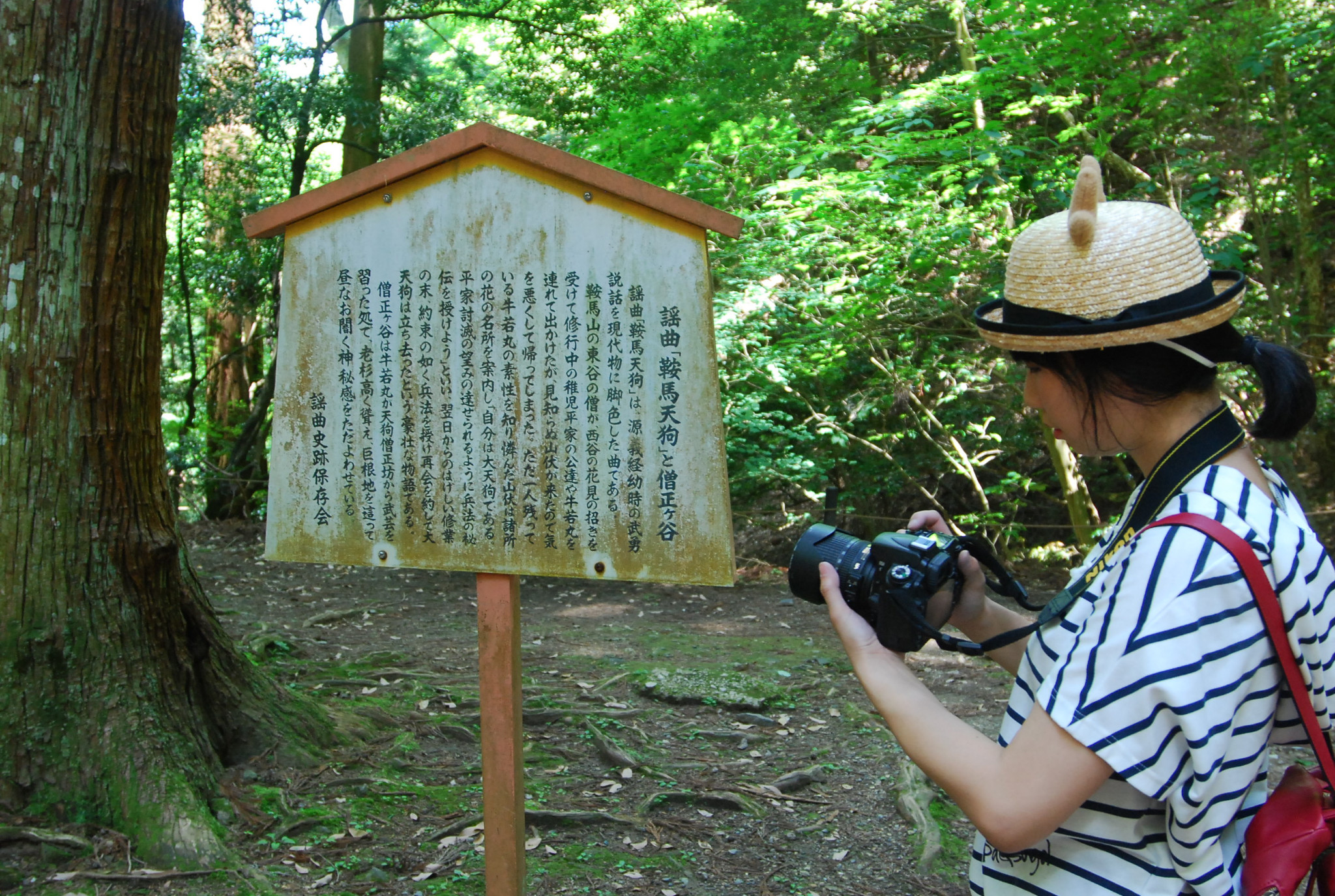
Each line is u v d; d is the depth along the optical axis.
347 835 3.22
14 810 2.97
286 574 8.19
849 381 8.76
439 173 2.43
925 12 8.71
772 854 3.29
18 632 3.03
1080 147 7.54
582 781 3.81
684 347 2.28
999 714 4.69
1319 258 7.48
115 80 3.02
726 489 2.27
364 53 11.59
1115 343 1.13
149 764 3.07
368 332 2.50
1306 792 1.17
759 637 6.44
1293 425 1.17
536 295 2.37
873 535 9.38
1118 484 9.30
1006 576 1.45
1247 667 1.06
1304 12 5.95
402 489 2.49
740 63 8.66
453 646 5.96
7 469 3.03
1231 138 6.21
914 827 3.45
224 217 11.73
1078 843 1.17
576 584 8.09
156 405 3.32
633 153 8.43
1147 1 6.23
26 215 2.97
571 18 11.45
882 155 6.89
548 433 2.38
